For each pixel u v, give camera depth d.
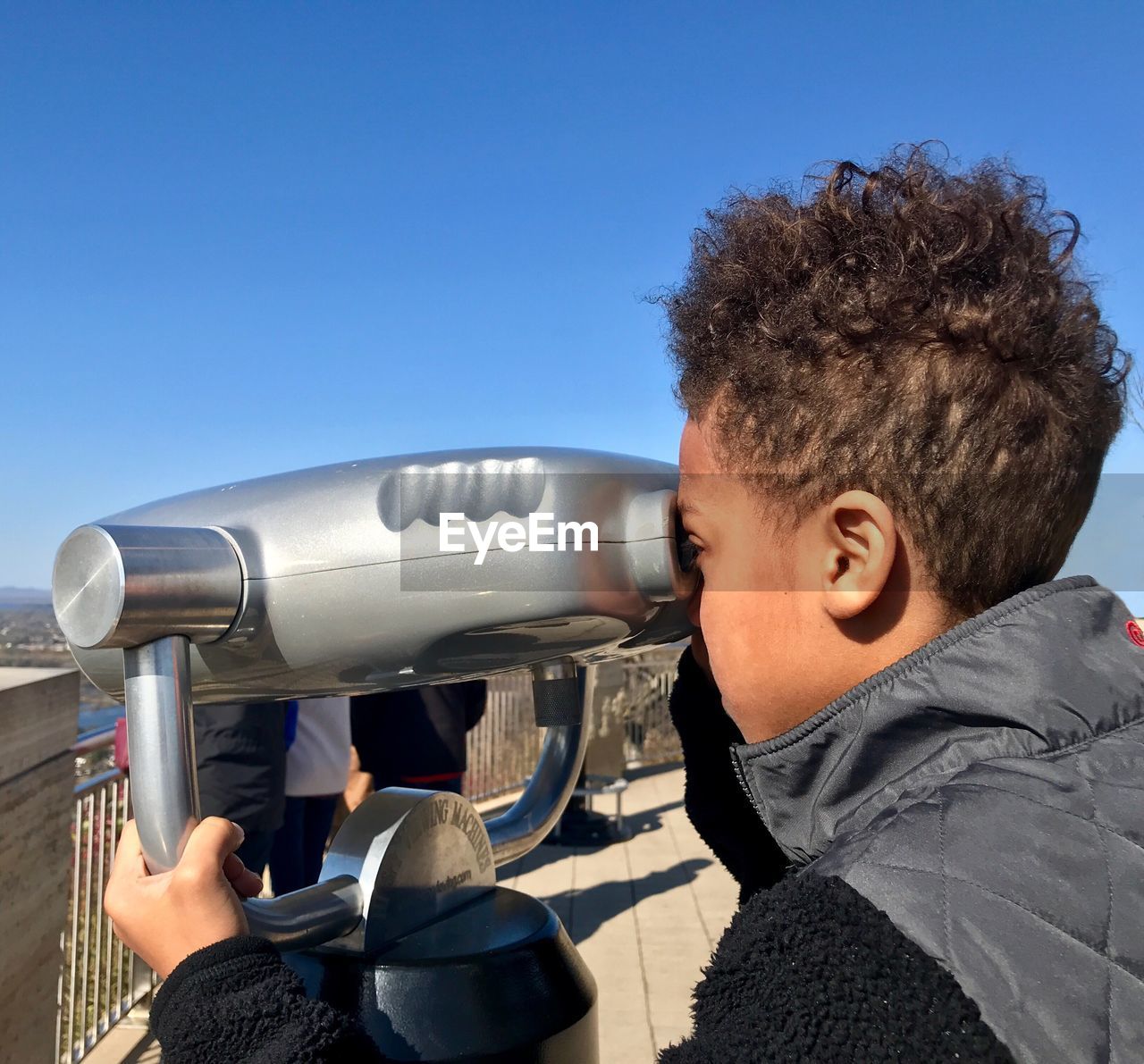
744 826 1.12
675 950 3.69
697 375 0.78
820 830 0.70
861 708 0.66
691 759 1.15
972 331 0.65
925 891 0.55
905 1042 0.50
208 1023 0.68
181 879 0.75
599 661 1.21
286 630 0.82
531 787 1.28
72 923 2.67
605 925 3.96
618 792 5.22
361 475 0.83
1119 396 0.76
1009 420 0.65
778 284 0.72
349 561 0.81
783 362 0.69
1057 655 0.64
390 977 0.90
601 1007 3.21
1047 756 0.62
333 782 3.31
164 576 0.76
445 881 1.04
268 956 0.73
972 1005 0.50
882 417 0.66
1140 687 0.65
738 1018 0.55
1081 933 0.53
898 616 0.68
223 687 0.89
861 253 0.70
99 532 0.75
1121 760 0.61
